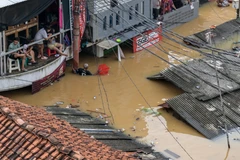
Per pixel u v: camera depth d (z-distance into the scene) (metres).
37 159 9.12
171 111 22.67
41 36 23.94
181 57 28.17
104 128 17.91
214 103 22.48
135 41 28.17
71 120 17.69
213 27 31.34
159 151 19.88
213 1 36.75
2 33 21.89
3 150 9.48
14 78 22.62
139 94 24.44
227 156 19.84
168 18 30.97
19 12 22.00
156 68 27.03
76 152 9.16
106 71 26.19
